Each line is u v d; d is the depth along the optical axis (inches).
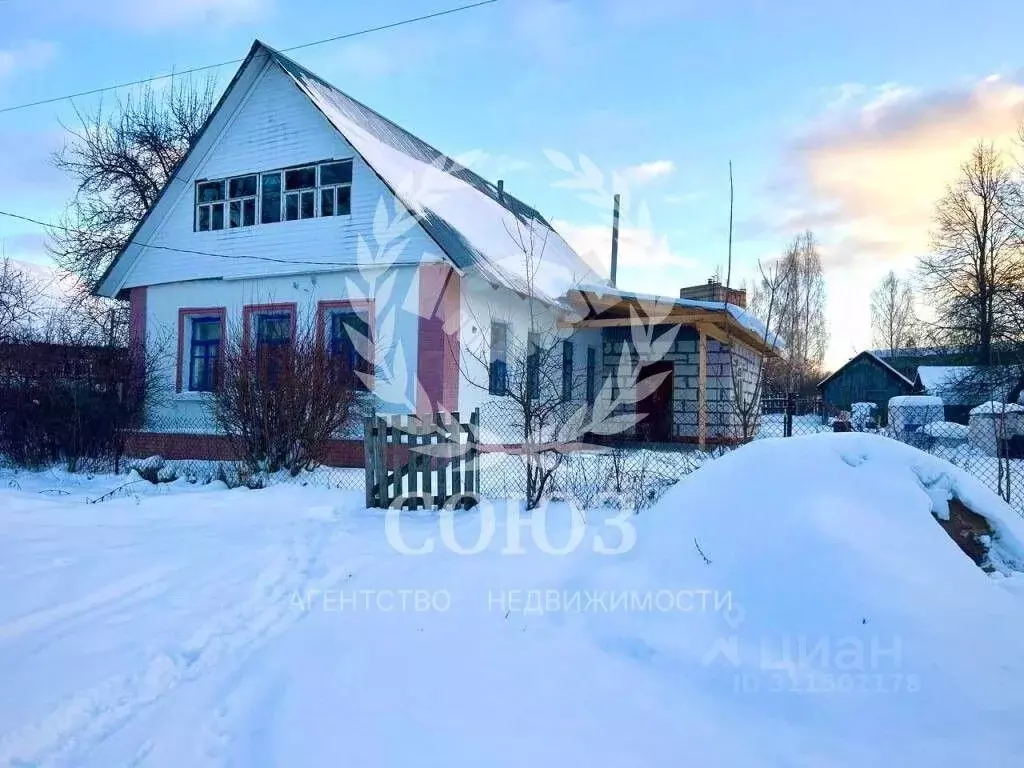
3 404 444.1
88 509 312.5
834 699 114.8
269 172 544.1
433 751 106.1
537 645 145.3
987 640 123.3
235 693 131.1
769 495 164.4
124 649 151.5
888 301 2513.5
